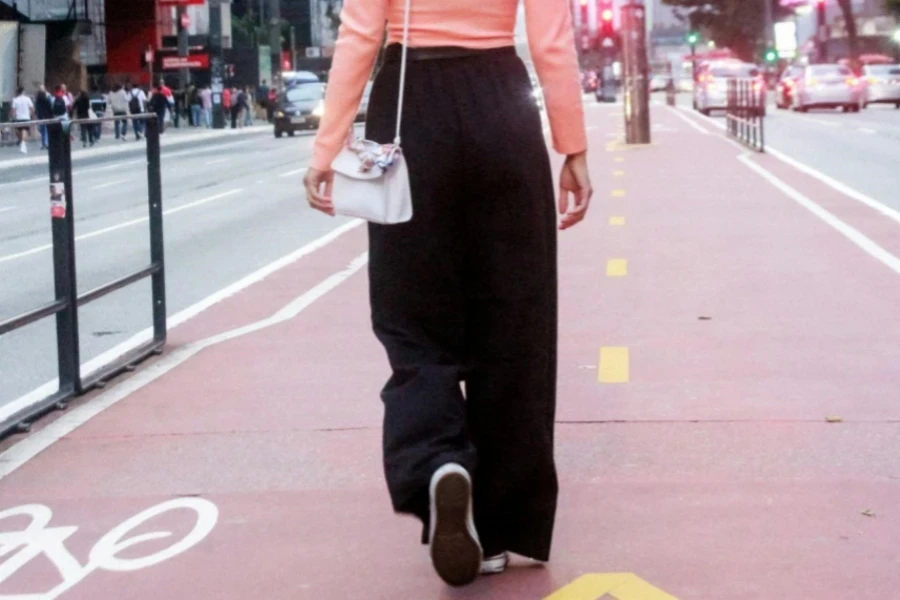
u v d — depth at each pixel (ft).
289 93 157.48
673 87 193.47
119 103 157.17
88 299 22.74
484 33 12.12
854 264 34.22
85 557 14.60
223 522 15.51
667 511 15.30
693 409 19.74
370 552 14.33
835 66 158.30
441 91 12.01
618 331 26.14
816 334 25.27
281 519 15.52
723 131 111.04
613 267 34.76
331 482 16.83
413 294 12.24
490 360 12.46
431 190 12.04
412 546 14.46
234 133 175.94
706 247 38.24
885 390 20.62
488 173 12.05
